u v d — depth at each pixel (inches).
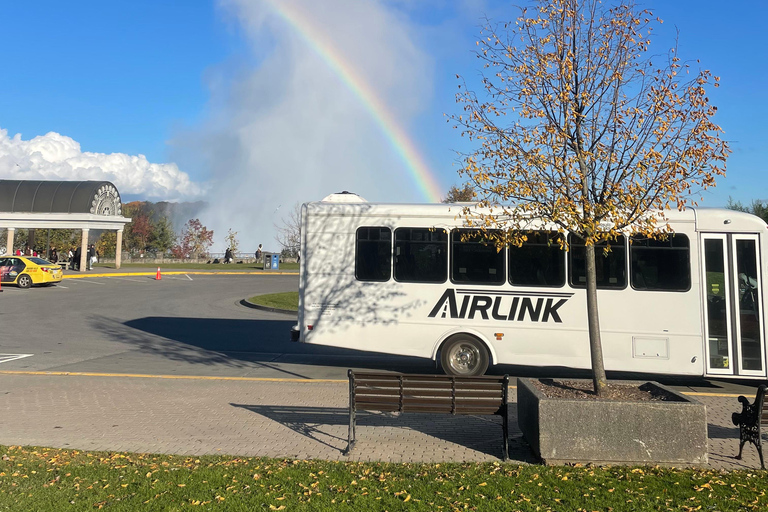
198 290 1184.8
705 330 410.6
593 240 257.9
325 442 273.9
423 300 440.8
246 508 183.3
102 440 273.0
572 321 424.8
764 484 214.2
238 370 470.9
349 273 450.0
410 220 446.3
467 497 196.4
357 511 182.9
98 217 1606.8
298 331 451.8
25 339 606.5
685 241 417.4
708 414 339.3
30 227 1583.4
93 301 959.0
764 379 410.6
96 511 179.5
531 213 281.3
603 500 195.0
